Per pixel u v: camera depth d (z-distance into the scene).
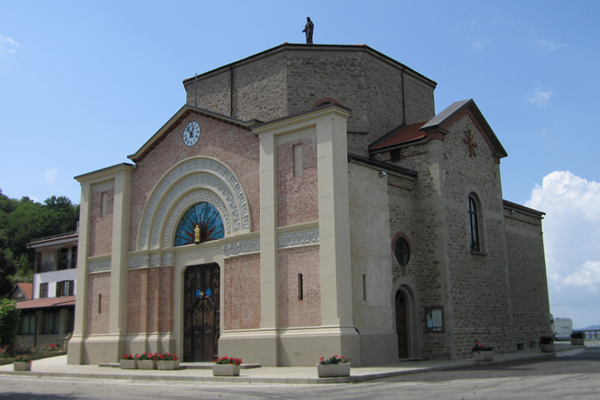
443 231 23.58
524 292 31.08
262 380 15.73
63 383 18.45
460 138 26.22
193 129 25.72
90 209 29.16
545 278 33.47
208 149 24.86
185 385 16.22
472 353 23.53
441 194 23.98
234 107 29.97
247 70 29.89
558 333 52.69
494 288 26.23
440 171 24.23
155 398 13.09
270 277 21.02
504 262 27.55
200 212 25.41
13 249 79.50
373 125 28.58
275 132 22.03
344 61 28.84
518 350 28.44
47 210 84.19
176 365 20.62
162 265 26.05
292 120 21.45
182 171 25.88
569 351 27.91
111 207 28.25
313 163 20.88
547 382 13.37
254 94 29.41
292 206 21.16
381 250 21.84
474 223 26.39
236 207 23.38
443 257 23.31
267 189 21.81
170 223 26.27
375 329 20.62
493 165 28.47
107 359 26.12
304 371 17.98
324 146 20.48
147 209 26.94
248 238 22.50
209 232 24.83
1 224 81.62
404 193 23.94
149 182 27.16
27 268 77.12
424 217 24.17
